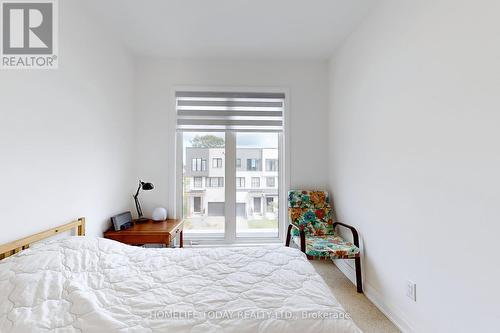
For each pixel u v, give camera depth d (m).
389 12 2.01
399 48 1.89
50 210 1.72
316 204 3.09
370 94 2.30
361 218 2.48
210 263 1.57
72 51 1.97
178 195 3.30
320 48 2.99
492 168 1.20
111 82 2.59
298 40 2.80
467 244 1.33
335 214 3.10
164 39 2.75
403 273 1.85
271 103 3.32
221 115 3.27
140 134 3.16
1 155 1.37
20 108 1.50
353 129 2.63
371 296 2.29
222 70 3.24
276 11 2.28
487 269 1.22
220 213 3.36
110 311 1.08
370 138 2.30
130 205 3.06
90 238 1.58
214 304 1.15
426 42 1.61
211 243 3.33
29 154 1.55
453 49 1.41
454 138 1.41
